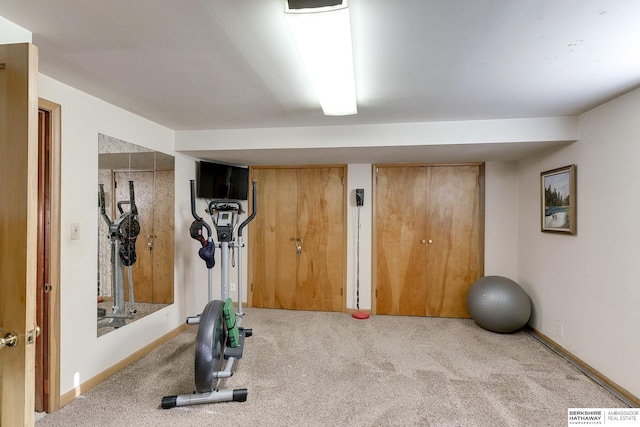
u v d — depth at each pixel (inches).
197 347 82.2
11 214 45.3
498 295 130.6
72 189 84.1
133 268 107.0
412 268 158.6
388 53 64.7
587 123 101.5
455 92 86.0
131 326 105.8
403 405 82.6
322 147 123.2
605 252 93.2
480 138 112.6
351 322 147.7
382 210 160.7
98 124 92.5
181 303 135.0
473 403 83.5
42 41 60.9
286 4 47.5
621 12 50.8
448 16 52.0
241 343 105.5
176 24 55.0
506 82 79.3
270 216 168.6
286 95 90.0
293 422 75.9
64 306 82.0
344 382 94.0
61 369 81.0
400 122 116.7
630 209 84.4
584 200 102.6
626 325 85.4
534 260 133.8
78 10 51.0
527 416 78.2
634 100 83.4
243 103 96.7
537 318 130.9
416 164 157.6
